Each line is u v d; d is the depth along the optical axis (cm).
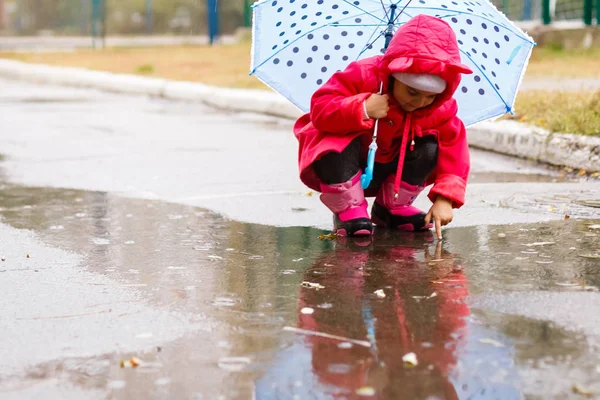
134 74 1800
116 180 734
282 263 462
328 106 474
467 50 516
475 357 328
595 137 755
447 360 326
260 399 297
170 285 426
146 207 620
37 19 3559
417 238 512
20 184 721
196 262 468
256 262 466
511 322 364
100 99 1492
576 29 1833
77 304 399
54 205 632
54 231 548
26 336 359
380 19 527
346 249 489
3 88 1720
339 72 485
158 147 929
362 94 467
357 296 402
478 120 530
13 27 3606
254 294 409
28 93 1609
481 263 455
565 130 792
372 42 531
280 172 761
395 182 490
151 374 318
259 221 565
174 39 3475
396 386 305
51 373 321
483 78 523
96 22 3092
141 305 396
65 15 3434
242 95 1307
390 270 445
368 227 512
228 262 467
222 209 606
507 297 397
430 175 521
